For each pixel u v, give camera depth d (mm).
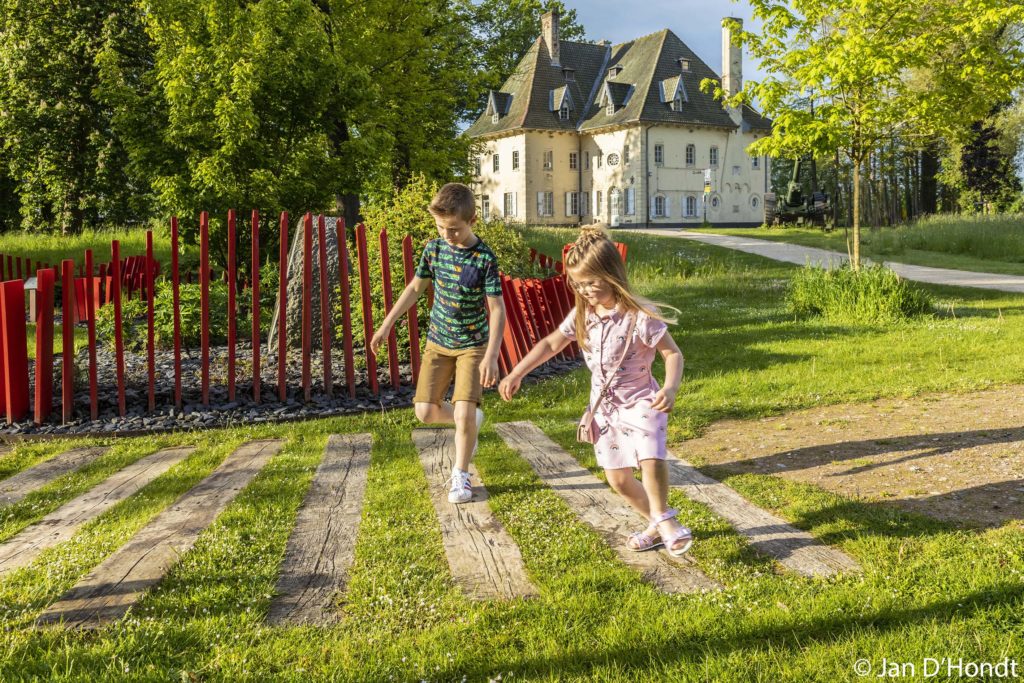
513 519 3967
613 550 3543
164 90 15180
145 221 30391
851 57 11148
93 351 6648
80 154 29188
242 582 3252
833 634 2660
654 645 2635
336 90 16594
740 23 12695
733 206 57406
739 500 4152
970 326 10172
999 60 11492
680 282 17500
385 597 3072
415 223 8750
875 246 25609
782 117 12352
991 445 4883
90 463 5422
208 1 15383
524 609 2941
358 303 8641
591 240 3256
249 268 15039
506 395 3539
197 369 8422
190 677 2531
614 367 3318
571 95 56750
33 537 3936
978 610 2705
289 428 6332
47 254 22656
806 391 6906
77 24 27562
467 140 26641
